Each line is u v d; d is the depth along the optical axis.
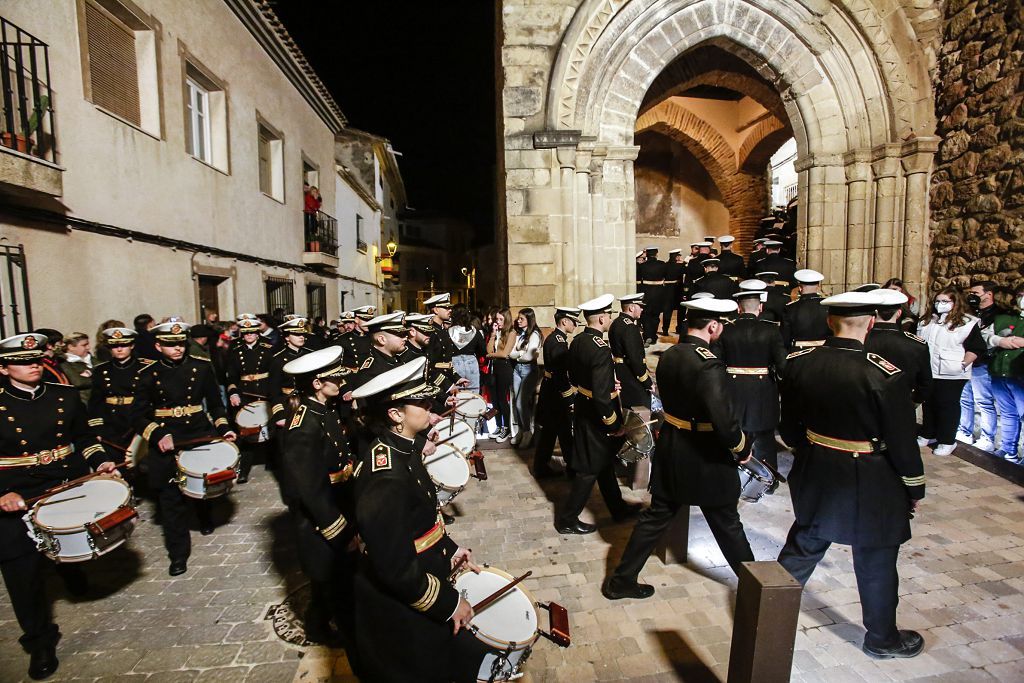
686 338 3.47
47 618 3.06
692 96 15.47
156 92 7.19
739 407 5.15
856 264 9.20
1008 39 7.48
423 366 2.18
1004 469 5.31
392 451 2.10
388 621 2.03
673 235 17.41
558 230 8.50
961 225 8.25
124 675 2.98
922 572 3.69
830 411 2.90
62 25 5.55
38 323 5.20
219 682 2.91
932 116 8.83
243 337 6.43
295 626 3.40
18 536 2.97
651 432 4.60
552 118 8.23
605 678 2.82
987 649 2.94
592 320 4.39
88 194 5.89
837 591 3.53
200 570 4.15
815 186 9.24
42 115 4.89
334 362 3.04
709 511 3.36
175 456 4.13
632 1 8.34
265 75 11.05
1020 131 7.26
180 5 7.83
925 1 8.75
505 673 2.20
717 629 3.20
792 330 6.06
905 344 4.54
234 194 9.53
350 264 18.53
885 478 2.81
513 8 8.30
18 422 3.26
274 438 6.14
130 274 6.62
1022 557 3.85
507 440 7.25
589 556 4.11
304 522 2.95
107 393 5.23
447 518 4.82
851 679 2.75
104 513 3.12
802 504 3.04
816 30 8.88
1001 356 5.56
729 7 8.73
